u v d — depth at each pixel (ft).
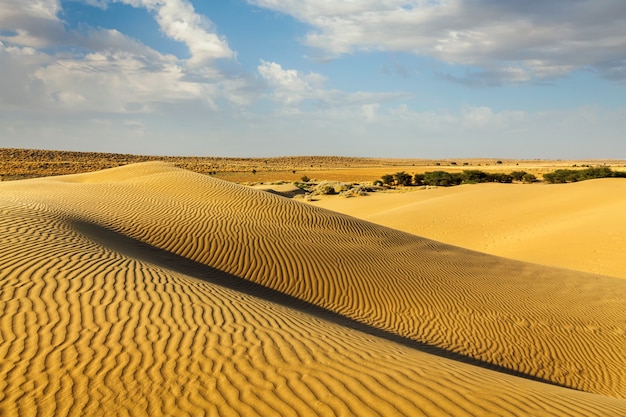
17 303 25.96
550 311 48.88
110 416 17.28
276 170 392.47
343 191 192.13
